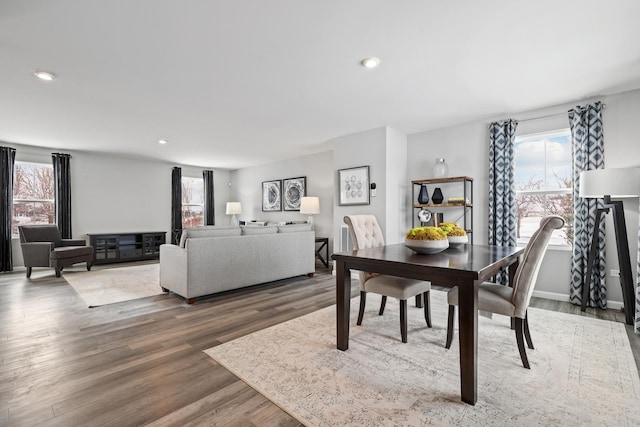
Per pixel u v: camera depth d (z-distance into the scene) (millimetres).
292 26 2059
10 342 2318
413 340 2348
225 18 1962
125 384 1746
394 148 4555
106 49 2318
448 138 4410
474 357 1553
